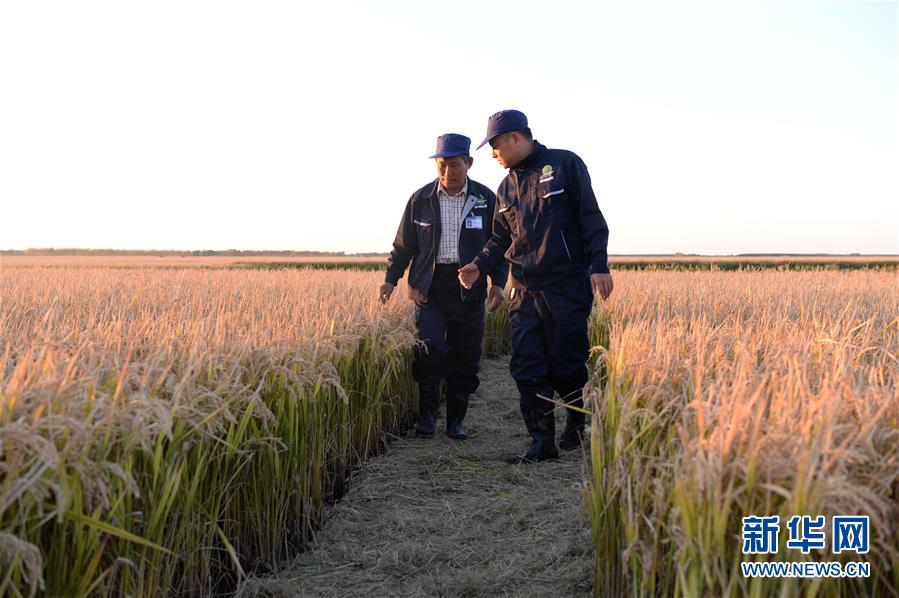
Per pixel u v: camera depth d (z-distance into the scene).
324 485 3.79
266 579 2.90
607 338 6.07
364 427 4.61
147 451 2.09
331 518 3.64
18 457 1.71
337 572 3.01
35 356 2.65
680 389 2.41
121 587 2.06
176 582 2.46
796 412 1.97
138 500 2.19
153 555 2.20
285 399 3.14
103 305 6.46
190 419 2.33
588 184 4.25
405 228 5.48
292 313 4.75
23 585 1.79
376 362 4.64
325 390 3.61
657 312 6.04
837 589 1.76
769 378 2.40
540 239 4.34
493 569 2.96
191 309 5.75
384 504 3.84
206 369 2.72
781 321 4.21
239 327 3.65
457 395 5.33
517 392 7.14
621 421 2.27
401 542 3.29
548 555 3.07
